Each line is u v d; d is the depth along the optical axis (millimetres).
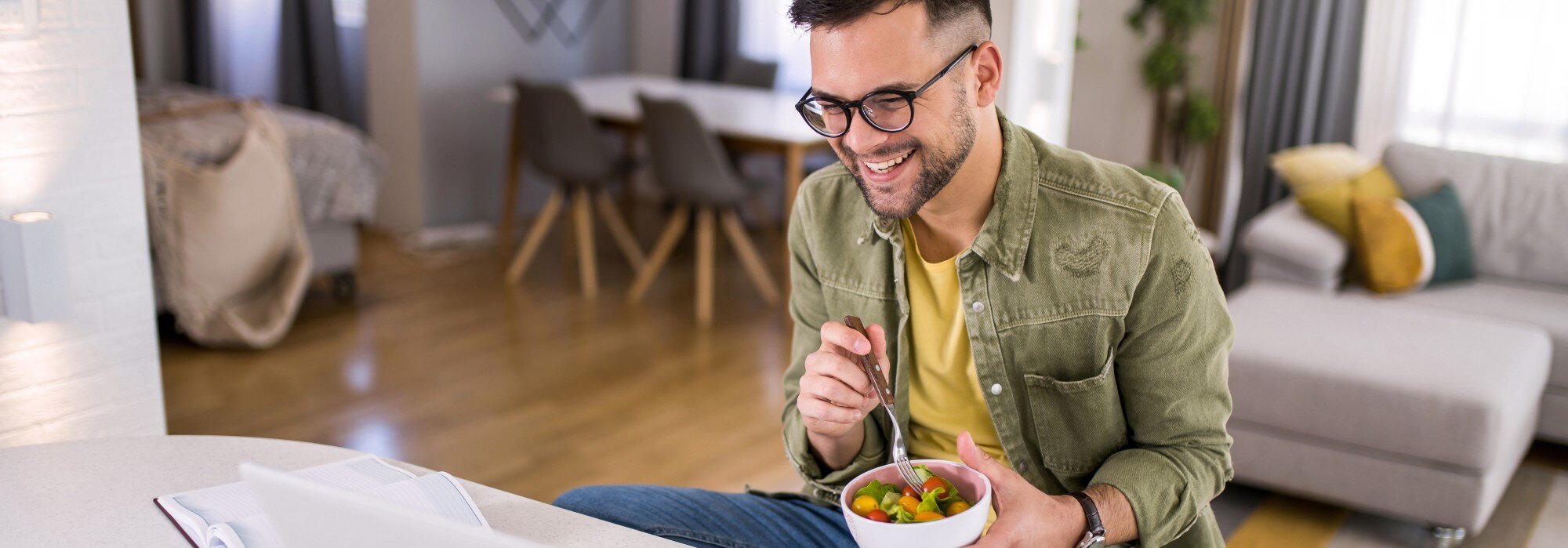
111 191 2031
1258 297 3230
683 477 2846
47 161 1918
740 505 1395
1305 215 3840
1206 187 5312
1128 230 1231
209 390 3320
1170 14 5094
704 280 4172
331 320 4051
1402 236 3465
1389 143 3955
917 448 1405
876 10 1046
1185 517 1216
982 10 1119
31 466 1213
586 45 6062
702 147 4035
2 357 1924
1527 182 3662
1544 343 2971
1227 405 1280
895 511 953
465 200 5520
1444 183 3744
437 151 5348
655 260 4371
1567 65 4391
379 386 3424
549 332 4016
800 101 1126
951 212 1259
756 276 4402
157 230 3523
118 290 2076
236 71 5551
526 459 2941
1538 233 3590
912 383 1382
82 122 1961
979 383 1305
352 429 3090
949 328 1337
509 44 5598
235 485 1146
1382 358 2672
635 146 6008
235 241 3594
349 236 4254
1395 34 4711
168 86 4562
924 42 1059
